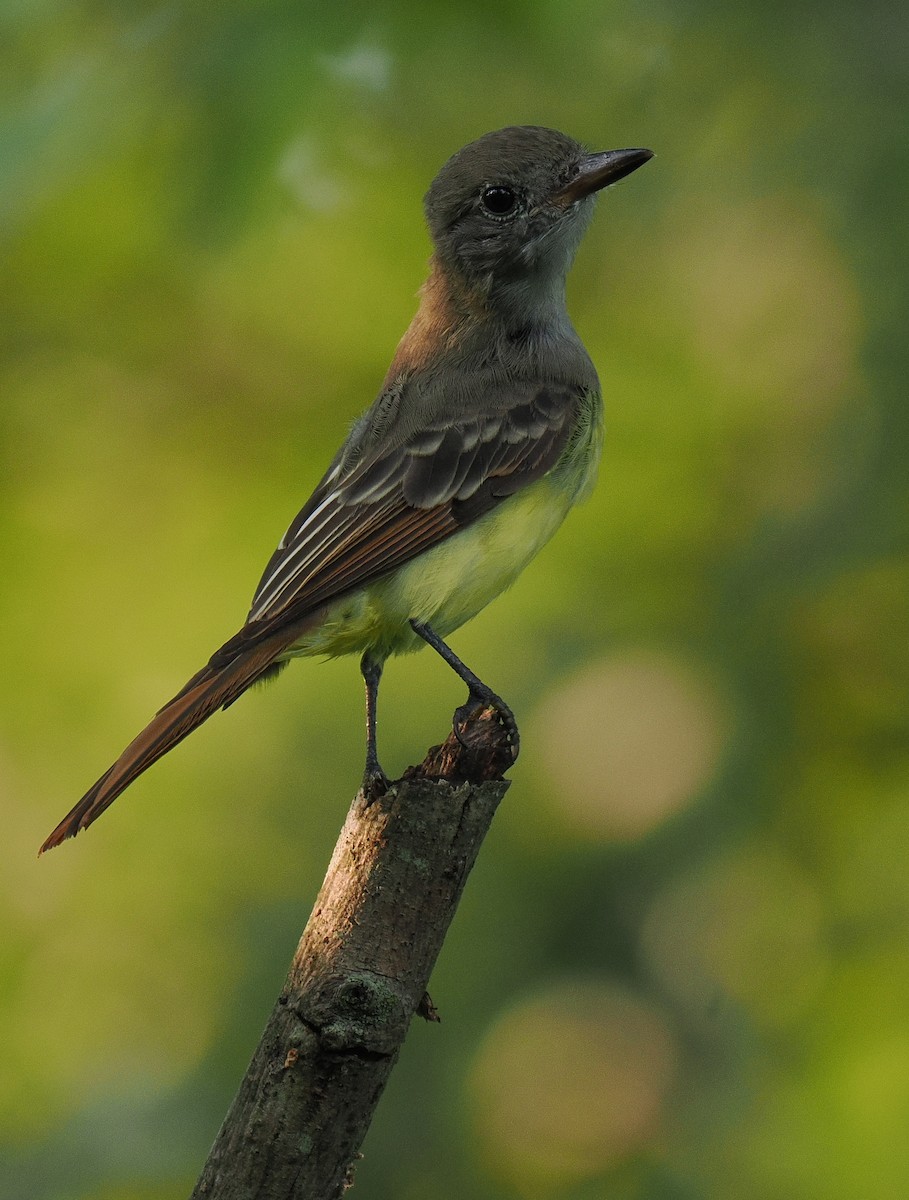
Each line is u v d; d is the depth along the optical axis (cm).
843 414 1063
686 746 1006
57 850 1227
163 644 1277
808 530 1042
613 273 1216
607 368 1208
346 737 1170
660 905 991
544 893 1006
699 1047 993
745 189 1131
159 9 1023
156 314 1302
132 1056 1126
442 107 1229
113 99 1007
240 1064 1056
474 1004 1007
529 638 1105
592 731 1016
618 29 1117
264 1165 620
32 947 1199
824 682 1064
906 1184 978
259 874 1154
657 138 1173
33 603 1287
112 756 1257
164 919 1184
